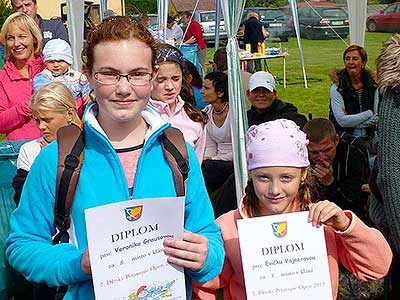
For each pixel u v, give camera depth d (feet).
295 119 18.65
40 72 17.48
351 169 14.05
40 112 12.00
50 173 6.64
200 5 79.25
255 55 47.62
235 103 17.06
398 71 10.12
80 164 6.64
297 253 7.43
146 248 6.40
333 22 75.97
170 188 6.82
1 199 12.64
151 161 6.82
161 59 14.02
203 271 6.75
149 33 6.69
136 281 6.38
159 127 6.76
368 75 21.25
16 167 12.75
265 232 7.42
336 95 21.47
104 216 6.20
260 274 7.39
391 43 10.48
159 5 41.88
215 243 7.05
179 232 6.51
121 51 6.39
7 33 17.35
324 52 67.31
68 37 26.78
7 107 17.11
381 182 10.38
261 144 8.01
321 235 7.43
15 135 16.75
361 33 27.20
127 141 6.85
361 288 11.47
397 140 10.13
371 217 11.72
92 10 50.85
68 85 17.31
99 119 6.85
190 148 7.11
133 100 6.51
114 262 6.28
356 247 7.80
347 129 21.18
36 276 6.59
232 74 17.17
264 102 18.84
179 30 48.42
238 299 8.30
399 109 10.14
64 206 6.60
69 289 6.82
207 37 66.95
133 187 6.71
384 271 8.00
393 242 10.78
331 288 7.77
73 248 6.66
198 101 23.53
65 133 6.81
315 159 13.97
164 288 6.51
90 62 6.56
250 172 8.28
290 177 7.99
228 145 19.89
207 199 7.23
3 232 12.56
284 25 75.15
